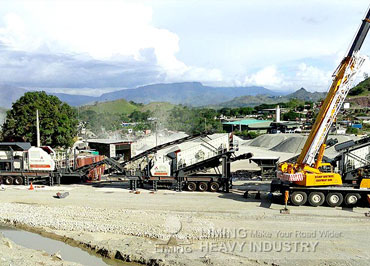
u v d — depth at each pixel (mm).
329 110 24234
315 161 25750
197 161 31234
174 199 28469
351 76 23938
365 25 23047
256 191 31125
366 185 24547
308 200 25344
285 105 188625
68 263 17031
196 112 152625
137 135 94188
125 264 17594
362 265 16016
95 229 21531
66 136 57406
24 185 34812
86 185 35125
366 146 25719
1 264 16375
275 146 67250
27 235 21516
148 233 20422
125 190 32344
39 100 55594
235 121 121562
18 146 34781
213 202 27250
